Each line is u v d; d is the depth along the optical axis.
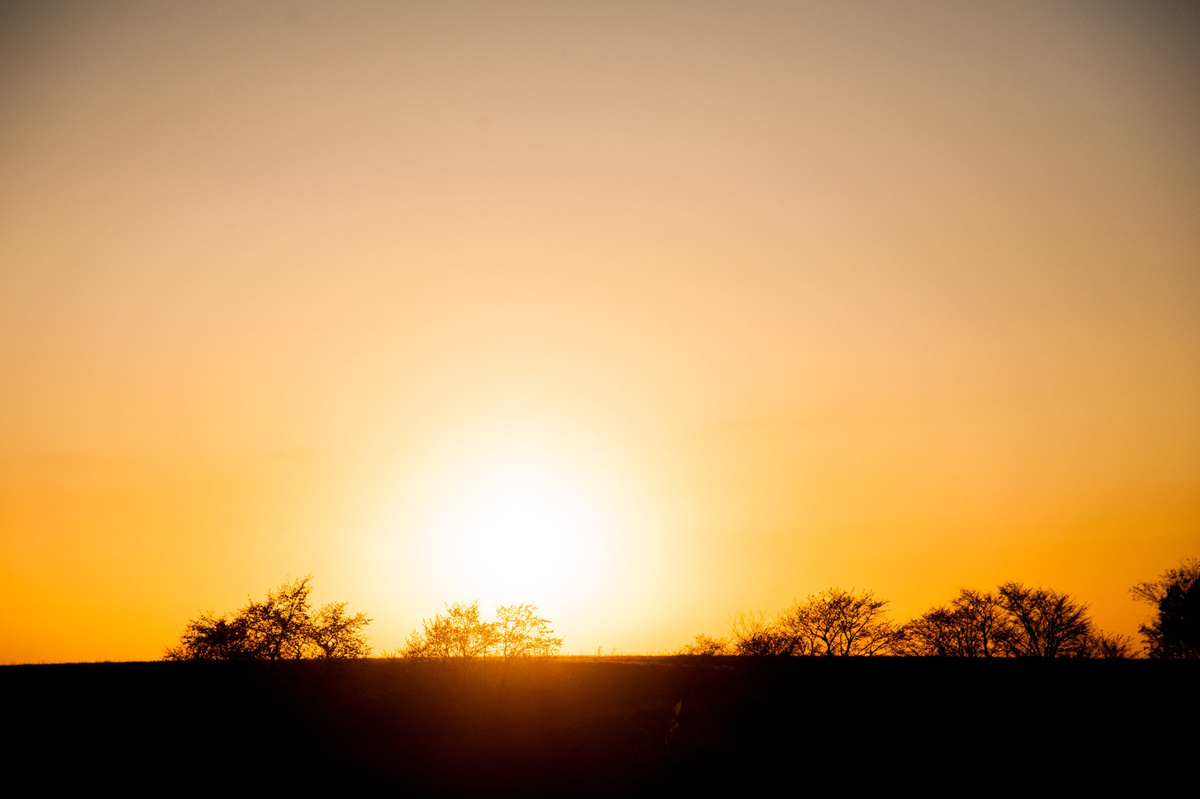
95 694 62.31
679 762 41.91
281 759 47.31
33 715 57.16
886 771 39.16
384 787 41.12
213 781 42.84
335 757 47.31
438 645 65.50
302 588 62.66
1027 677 60.91
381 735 54.00
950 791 35.88
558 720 56.00
